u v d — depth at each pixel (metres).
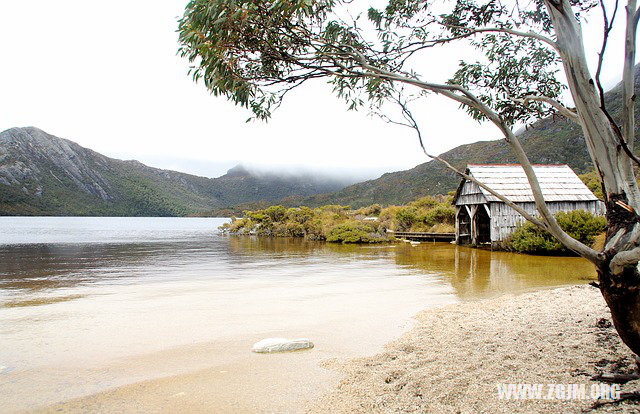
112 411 3.69
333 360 5.02
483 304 8.02
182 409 3.71
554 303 7.40
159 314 7.65
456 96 3.59
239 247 25.84
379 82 4.89
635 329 3.27
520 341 5.09
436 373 4.23
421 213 35.59
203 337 6.13
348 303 8.52
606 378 3.60
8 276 12.97
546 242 17.44
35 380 4.46
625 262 3.13
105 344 5.79
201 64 3.97
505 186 20.95
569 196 20.41
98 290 10.27
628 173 3.27
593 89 3.38
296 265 15.66
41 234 44.16
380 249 23.33
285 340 5.60
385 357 5.04
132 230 57.91
